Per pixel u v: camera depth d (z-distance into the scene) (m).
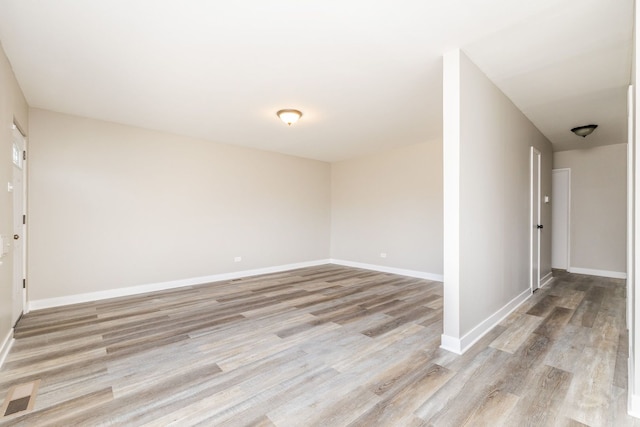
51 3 1.91
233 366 2.29
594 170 5.69
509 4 1.95
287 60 2.65
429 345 2.63
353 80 3.04
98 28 2.18
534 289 4.40
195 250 5.04
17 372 2.21
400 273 5.88
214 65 2.73
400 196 5.89
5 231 2.52
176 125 4.43
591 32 2.25
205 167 5.18
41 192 3.69
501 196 3.26
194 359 2.40
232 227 5.52
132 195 4.40
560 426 1.61
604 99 3.49
